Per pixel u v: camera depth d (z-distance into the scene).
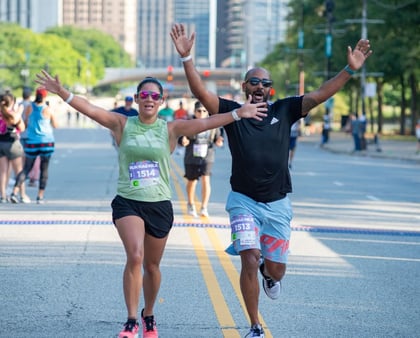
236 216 9.73
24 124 22.62
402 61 78.44
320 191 27.58
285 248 9.93
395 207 23.16
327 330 10.14
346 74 9.76
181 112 41.22
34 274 13.12
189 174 19.89
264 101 10.10
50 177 31.05
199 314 10.82
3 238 16.59
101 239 16.53
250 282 9.52
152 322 9.69
